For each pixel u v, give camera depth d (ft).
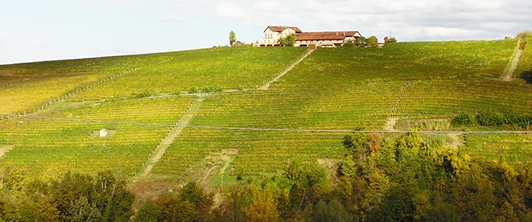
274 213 255.29
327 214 243.60
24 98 503.61
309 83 488.85
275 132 364.79
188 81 536.83
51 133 405.59
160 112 430.61
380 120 360.07
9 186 307.37
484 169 275.39
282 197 269.23
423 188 276.82
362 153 307.99
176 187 308.81
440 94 393.50
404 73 502.38
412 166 288.51
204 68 596.29
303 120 379.96
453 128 341.41
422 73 492.95
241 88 490.90
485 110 354.95
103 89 525.75
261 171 314.14
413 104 380.58
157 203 262.26
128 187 313.12
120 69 627.46
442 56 583.17
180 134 384.47
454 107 366.02
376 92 420.36
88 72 623.77
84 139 390.21
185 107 436.35
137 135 388.57
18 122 433.07
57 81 570.87
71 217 264.11
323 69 554.87
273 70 562.66
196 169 330.95
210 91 484.74
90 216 262.88
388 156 296.51
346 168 295.89
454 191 258.57
